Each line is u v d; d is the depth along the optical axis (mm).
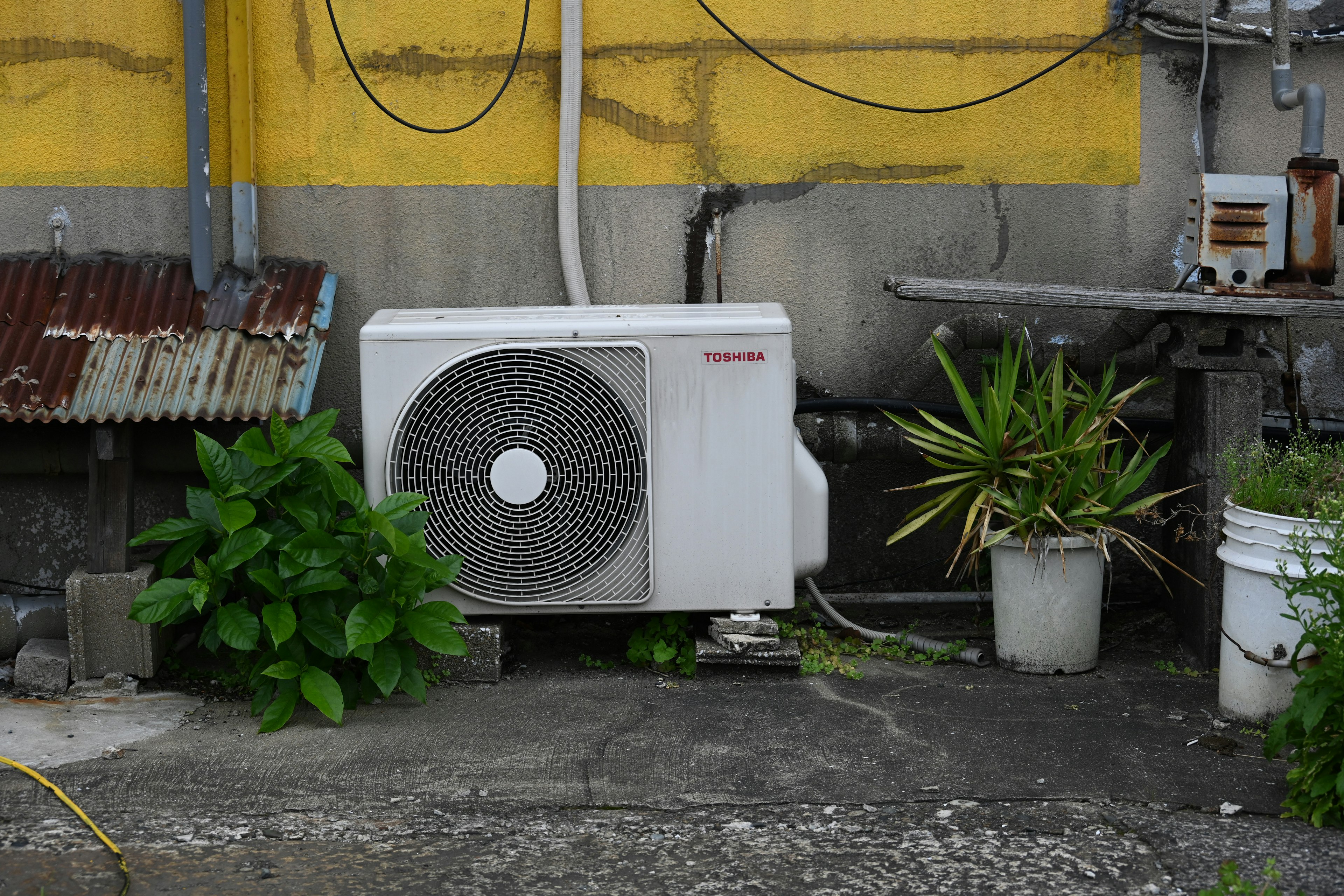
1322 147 4305
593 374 4070
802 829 3012
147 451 4641
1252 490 3711
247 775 3348
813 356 4938
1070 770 3359
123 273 4691
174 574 4266
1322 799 3010
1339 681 2928
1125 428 4328
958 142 4844
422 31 4777
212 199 4762
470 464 4109
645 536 4145
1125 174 4863
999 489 4289
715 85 4812
